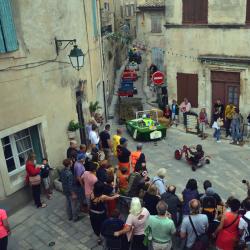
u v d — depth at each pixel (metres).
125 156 11.05
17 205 10.19
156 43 28.67
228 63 16.52
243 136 16.66
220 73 17.06
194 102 18.30
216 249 7.30
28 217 9.88
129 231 7.05
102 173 9.05
